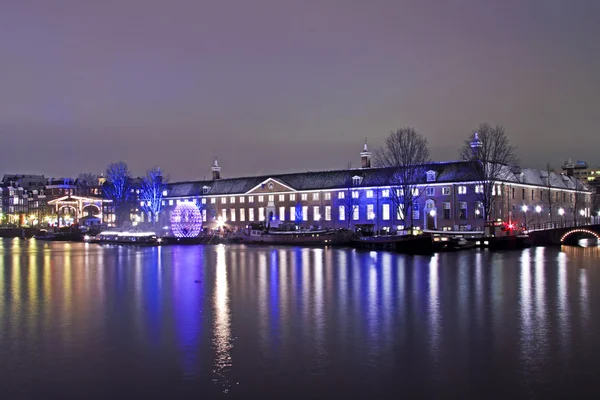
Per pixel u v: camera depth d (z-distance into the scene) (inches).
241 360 979.9
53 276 2190.0
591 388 842.8
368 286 1796.3
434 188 4658.0
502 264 2486.5
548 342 1077.8
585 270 2220.7
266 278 2043.6
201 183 6614.2
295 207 5575.8
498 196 4463.6
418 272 2186.3
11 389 857.5
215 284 1888.5
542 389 840.3
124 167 7386.8
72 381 888.9
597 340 1090.7
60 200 7628.0
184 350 1042.1
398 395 822.5
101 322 1274.6
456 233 3890.3
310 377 894.4
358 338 1112.8
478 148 4232.3
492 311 1366.9
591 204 6427.2
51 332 1183.6
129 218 6791.3
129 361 981.8
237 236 4837.6
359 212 5157.5
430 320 1268.5
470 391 834.2
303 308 1418.6
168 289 1780.3
